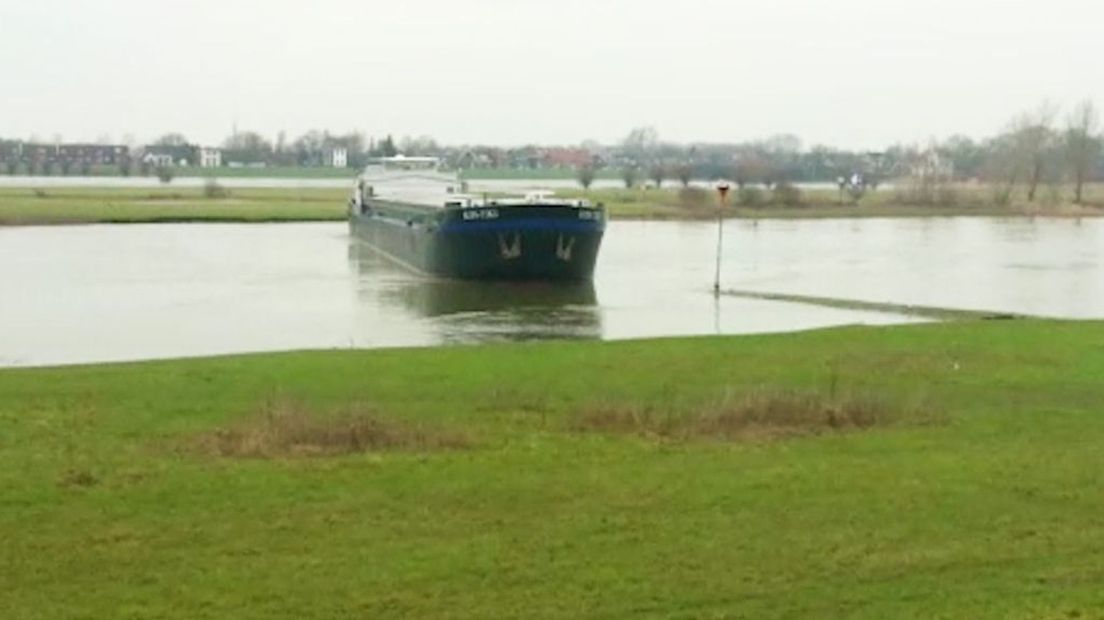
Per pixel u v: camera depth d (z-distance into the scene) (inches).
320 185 7573.8
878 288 1847.9
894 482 539.8
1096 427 668.1
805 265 2298.2
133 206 4232.3
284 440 598.2
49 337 1293.1
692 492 522.6
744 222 4033.0
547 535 462.3
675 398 738.8
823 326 1339.8
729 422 654.5
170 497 506.3
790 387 760.3
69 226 3447.3
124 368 859.4
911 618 379.2
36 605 387.9
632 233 3385.8
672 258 2466.8
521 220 1854.1
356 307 1604.3
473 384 797.9
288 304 1638.8
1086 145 5078.7
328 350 985.5
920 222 4067.4
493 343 1120.2
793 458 585.6
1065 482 541.6
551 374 841.5
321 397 742.5
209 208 4276.6
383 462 568.1
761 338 1048.8
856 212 4434.1
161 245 2778.1
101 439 614.9
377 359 909.8
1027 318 1341.0
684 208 4402.1
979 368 882.1
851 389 746.8
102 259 2356.1
